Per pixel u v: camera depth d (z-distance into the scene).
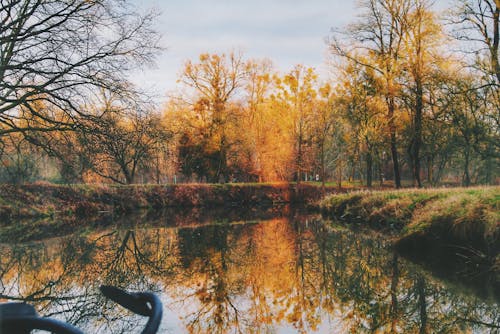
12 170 14.81
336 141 36.62
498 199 10.16
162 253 12.68
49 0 10.59
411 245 11.59
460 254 9.79
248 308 7.30
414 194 16.25
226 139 38.81
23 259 12.00
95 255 12.50
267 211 29.08
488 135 22.89
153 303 2.14
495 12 19.89
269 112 41.56
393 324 6.43
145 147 11.70
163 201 32.38
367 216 18.12
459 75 21.62
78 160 11.16
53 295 8.20
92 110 11.52
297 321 6.60
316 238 15.15
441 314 6.80
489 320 6.47
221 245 14.03
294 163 37.38
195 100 38.88
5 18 9.98
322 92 32.91
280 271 10.04
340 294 8.10
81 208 27.02
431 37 22.81
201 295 8.09
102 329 6.29
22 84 10.84
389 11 24.52
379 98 25.53
